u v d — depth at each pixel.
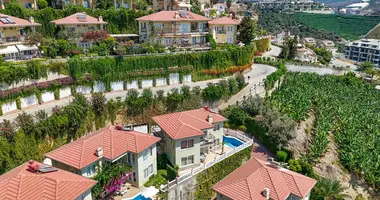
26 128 37.62
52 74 49.88
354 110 71.19
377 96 89.25
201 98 57.53
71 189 26.73
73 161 32.47
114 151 34.88
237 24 84.62
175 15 73.44
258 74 76.19
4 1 72.25
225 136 50.72
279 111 57.12
